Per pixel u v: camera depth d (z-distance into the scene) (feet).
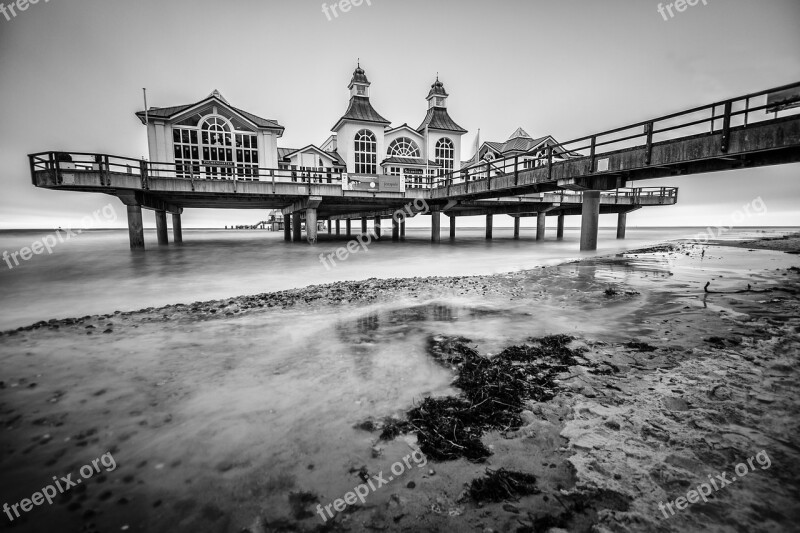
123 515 6.50
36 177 51.70
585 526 5.91
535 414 9.47
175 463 7.92
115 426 9.45
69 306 25.25
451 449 8.13
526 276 34.86
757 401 9.78
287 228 115.75
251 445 8.50
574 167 44.68
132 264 50.21
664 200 91.30
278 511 6.50
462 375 12.06
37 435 9.06
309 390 11.31
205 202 84.79
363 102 105.81
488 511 6.33
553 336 15.90
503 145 111.75
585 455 7.72
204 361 13.89
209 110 75.87
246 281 36.06
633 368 12.30
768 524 5.77
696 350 13.85
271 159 81.87
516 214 104.22
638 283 29.60
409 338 16.35
